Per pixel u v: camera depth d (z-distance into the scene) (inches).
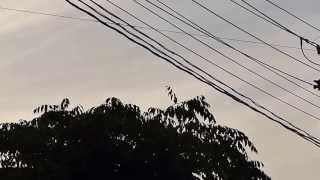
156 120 569.9
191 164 555.8
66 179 538.3
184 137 563.8
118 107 574.6
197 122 590.2
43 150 549.3
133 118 564.1
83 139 555.5
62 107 586.6
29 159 537.0
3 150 540.1
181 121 588.1
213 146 578.9
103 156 553.6
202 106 592.1
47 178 530.9
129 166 557.3
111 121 554.9
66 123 576.1
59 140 557.3
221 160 576.1
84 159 552.1
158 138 554.6
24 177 530.3
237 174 581.9
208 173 561.6
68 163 550.6
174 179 557.9
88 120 556.4
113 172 557.3
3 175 531.8
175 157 553.6
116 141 553.6
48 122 578.2
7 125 558.6
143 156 550.9
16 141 542.3
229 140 593.9
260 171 599.5
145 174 558.3
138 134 556.7
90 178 553.0
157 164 555.8
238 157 590.6
